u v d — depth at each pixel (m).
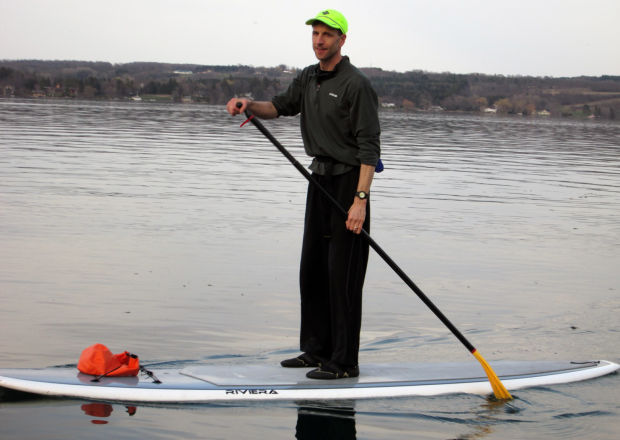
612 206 13.27
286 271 7.51
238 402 4.15
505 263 8.29
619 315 6.37
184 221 9.98
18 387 4.15
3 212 10.06
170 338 5.38
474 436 3.85
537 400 4.41
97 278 6.95
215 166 17.23
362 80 4.05
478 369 4.77
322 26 4.02
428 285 7.20
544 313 6.38
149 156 18.95
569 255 8.88
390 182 15.43
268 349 5.21
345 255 4.31
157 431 3.74
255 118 4.20
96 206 10.88
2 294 6.30
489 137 36.44
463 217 11.34
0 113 38.78
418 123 51.47
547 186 15.97
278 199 12.36
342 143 4.18
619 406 4.36
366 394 4.33
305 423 3.92
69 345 5.13
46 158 17.17
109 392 4.14
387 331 5.76
